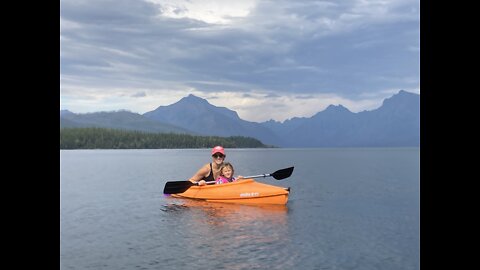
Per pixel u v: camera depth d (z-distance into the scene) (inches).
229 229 341.7
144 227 353.7
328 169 1395.2
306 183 800.9
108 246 286.4
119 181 858.1
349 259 251.9
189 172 1177.4
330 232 328.2
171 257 258.1
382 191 647.8
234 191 508.1
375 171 1262.3
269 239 305.1
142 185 762.2
